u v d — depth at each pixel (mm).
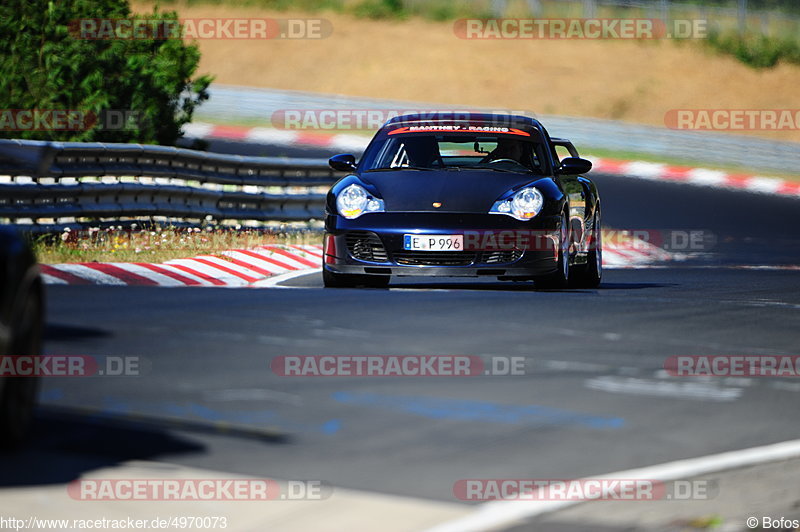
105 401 22297
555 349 29750
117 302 33344
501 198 40625
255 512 16656
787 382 27453
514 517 16984
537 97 167000
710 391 26078
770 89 179000
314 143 121000
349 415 22344
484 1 189625
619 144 131625
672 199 100562
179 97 66875
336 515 16688
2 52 60000
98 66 61594
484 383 25531
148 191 53219
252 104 135125
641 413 23688
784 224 89312
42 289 19797
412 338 30172
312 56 175000
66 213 48688
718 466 20312
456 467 19391
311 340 29125
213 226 57656
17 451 18891
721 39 188375
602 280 51000
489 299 38062
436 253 39719
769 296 44344
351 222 40156
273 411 22312
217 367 25594
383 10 187875
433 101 164500
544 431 21938
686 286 47781
